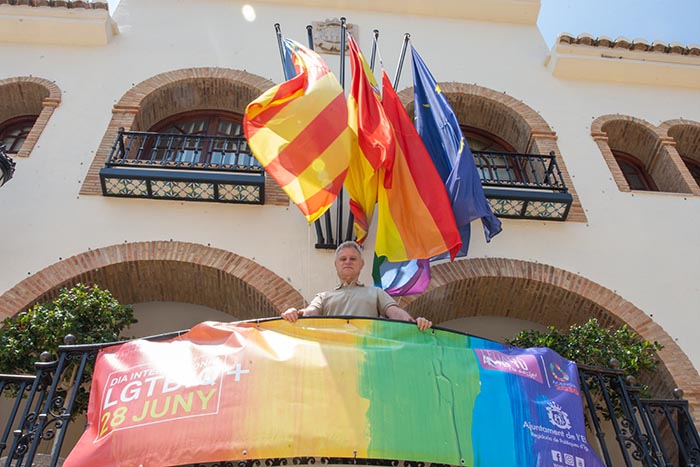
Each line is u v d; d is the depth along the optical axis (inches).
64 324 267.0
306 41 490.6
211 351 226.5
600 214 402.6
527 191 380.8
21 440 213.9
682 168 449.4
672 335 346.9
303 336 231.1
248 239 357.1
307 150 313.6
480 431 215.2
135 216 359.3
